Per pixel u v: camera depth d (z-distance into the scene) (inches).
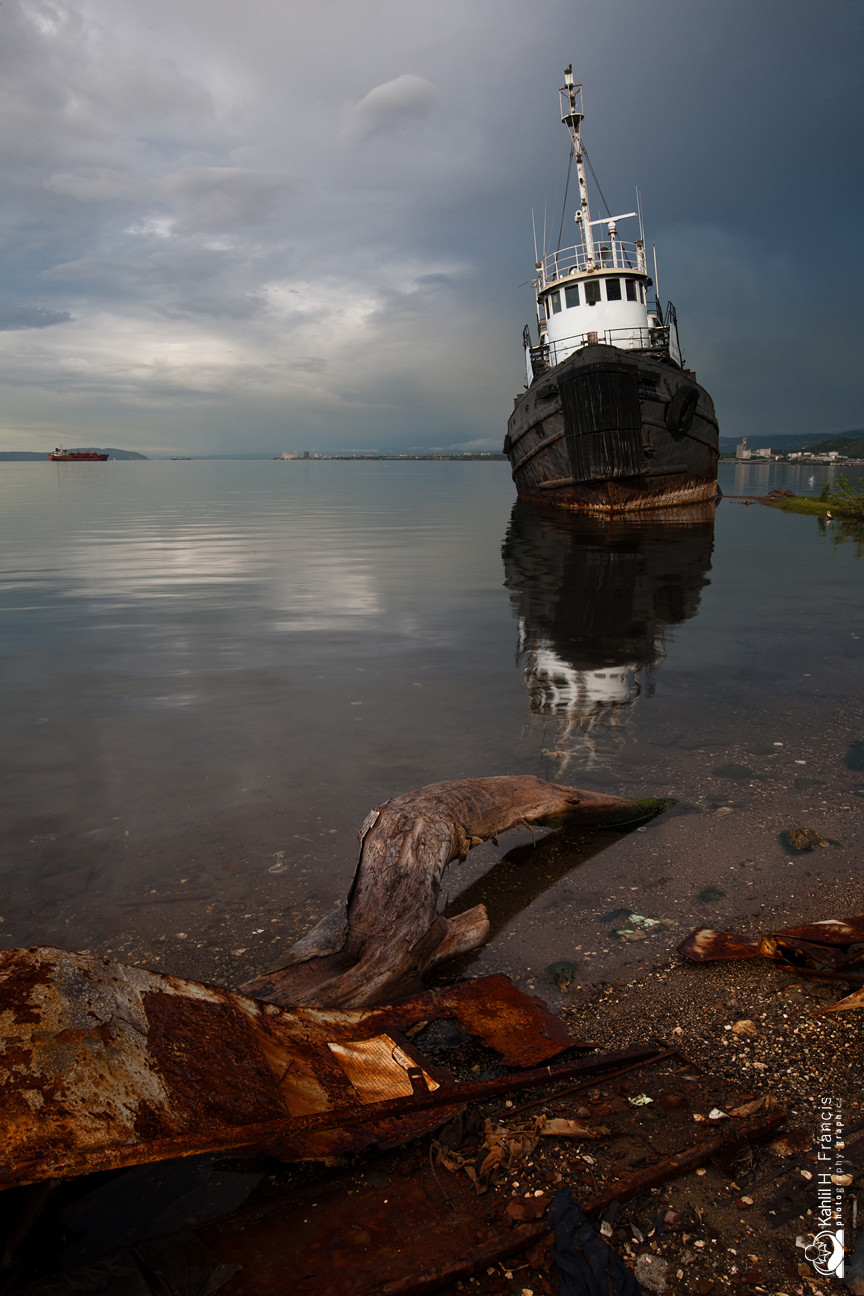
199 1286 60.9
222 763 193.5
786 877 140.5
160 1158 63.3
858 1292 61.3
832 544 681.0
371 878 123.0
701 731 215.6
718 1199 71.1
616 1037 99.7
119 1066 67.9
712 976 113.0
